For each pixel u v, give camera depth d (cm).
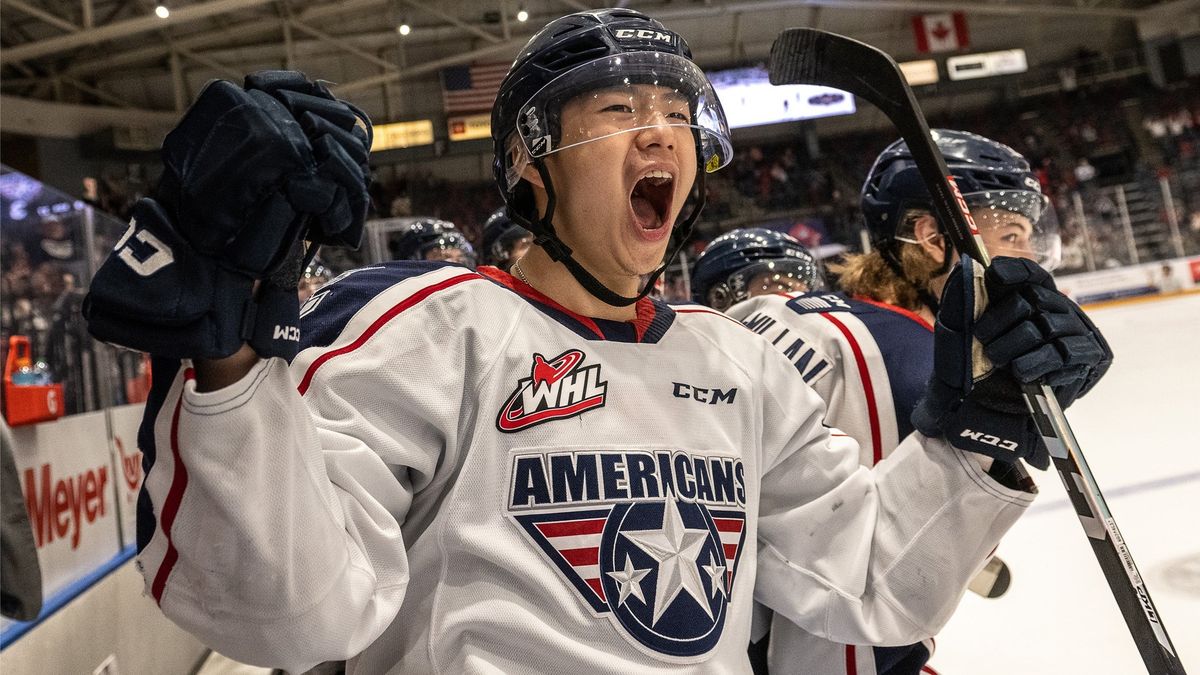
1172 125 1789
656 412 97
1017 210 150
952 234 112
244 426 64
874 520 116
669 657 87
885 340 146
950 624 239
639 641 86
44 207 297
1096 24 1886
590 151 96
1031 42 1906
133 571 315
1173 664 96
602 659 84
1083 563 267
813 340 148
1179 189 1573
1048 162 1833
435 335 90
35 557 199
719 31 1758
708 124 107
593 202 97
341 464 78
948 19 1805
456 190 1852
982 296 103
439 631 85
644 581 88
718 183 1859
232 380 65
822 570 113
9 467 196
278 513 66
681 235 118
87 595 269
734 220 1838
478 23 1653
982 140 156
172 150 61
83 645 261
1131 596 97
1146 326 873
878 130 1909
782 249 233
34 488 257
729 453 101
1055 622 229
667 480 93
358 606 72
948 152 155
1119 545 98
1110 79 1866
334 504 73
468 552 86
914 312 164
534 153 98
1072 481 101
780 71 135
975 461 111
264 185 60
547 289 103
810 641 128
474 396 89
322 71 1700
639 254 99
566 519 87
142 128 1542
